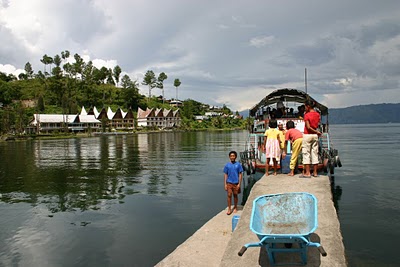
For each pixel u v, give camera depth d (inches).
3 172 1072.2
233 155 449.1
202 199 657.0
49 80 6953.7
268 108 810.8
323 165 635.5
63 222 521.7
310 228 264.7
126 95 7057.1
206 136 3720.5
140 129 5462.6
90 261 379.9
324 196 385.4
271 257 253.8
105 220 527.8
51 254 401.1
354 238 434.0
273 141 512.7
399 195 673.0
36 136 3585.1
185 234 457.4
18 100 5999.0
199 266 306.7
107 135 4441.4
